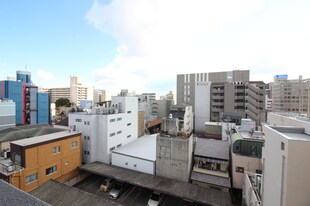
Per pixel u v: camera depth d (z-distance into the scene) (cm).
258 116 5122
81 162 2588
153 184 1981
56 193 1642
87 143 2723
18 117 4575
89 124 2700
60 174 2252
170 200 2014
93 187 2303
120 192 2147
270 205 1071
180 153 2159
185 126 4659
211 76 7019
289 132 1159
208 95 5838
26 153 1889
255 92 5141
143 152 2658
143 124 4122
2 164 1845
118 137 2975
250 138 2244
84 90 12231
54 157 2183
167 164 2225
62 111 7631
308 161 823
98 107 3108
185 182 2047
